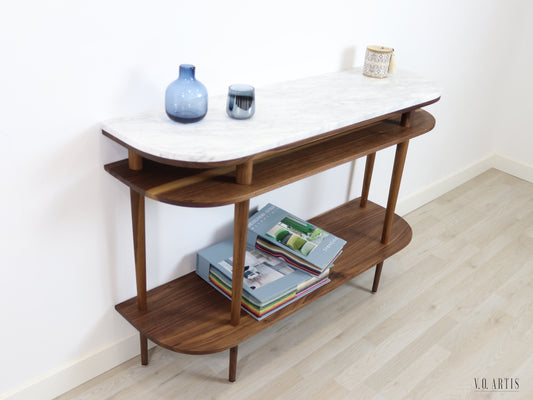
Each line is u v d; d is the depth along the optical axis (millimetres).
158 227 1648
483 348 1924
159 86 1456
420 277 2295
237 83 1654
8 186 1272
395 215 2271
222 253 1792
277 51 1721
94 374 1685
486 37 2723
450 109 2768
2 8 1110
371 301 2123
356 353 1857
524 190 3180
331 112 1532
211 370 1748
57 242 1424
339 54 1946
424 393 1716
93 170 1414
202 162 1213
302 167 1482
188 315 1619
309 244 1810
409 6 2133
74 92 1293
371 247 2039
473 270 2373
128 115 1422
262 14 1612
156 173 1380
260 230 1850
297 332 1934
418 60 2354
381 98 1686
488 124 3188
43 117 1265
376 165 2443
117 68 1346
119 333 1711
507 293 2236
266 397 1658
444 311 2100
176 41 1436
